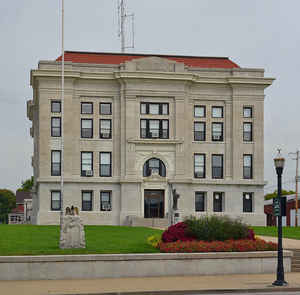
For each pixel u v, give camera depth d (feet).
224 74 237.66
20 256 97.40
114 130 231.09
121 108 229.45
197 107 236.84
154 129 231.09
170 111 231.91
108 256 100.07
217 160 236.84
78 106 229.25
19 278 96.78
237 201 234.38
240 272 105.81
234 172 235.20
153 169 230.68
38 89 228.63
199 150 235.20
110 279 98.02
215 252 106.63
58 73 224.94
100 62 239.71
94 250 107.76
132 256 101.04
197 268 103.86
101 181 227.20
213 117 237.04
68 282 93.97
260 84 236.22
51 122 226.99
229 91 238.07
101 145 229.86
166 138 231.50
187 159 232.53
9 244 115.03
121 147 228.43
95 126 230.07
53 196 225.15
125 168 227.61
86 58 240.53
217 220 118.62
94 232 150.82
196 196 234.79
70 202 224.53
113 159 230.27
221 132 237.66
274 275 104.12
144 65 231.71
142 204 227.20
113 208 227.81
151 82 230.07
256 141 237.04
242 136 236.63
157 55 249.75
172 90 231.50
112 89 231.50
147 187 228.43
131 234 144.66
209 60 251.19
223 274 104.88
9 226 176.76
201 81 234.17
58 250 106.22
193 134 235.61
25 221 504.84
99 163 229.45
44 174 224.94
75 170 227.20
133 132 228.43
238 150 235.81
